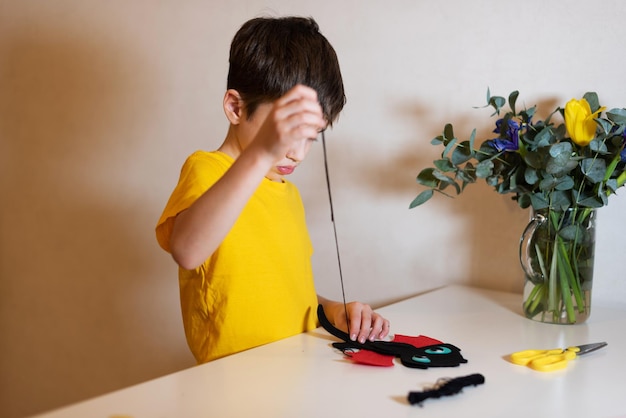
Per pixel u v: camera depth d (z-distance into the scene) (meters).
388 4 1.42
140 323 1.80
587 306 1.15
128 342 1.82
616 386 0.87
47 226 1.88
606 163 1.11
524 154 1.12
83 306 1.87
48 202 1.87
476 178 1.30
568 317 1.14
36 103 1.84
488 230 1.38
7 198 1.92
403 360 0.93
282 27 1.12
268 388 0.82
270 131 0.84
